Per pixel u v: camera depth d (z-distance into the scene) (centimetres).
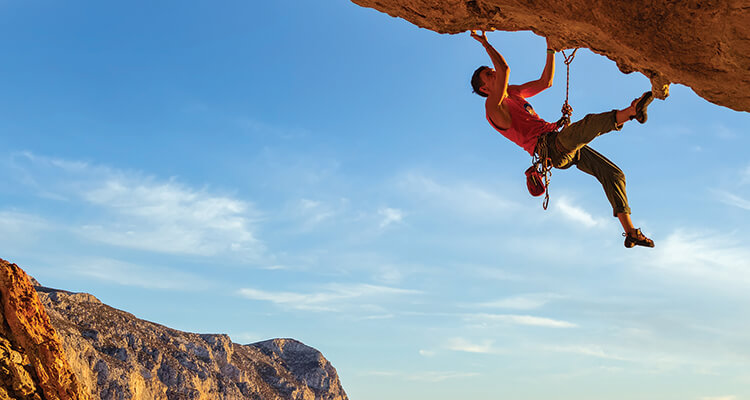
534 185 816
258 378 13212
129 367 8606
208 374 10631
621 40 689
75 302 9844
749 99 718
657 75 742
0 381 892
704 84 712
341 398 15400
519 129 812
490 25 775
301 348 16250
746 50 635
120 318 10462
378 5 789
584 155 788
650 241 750
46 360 951
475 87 900
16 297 974
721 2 589
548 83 842
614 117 732
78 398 970
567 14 686
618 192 766
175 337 11400
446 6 745
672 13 626
